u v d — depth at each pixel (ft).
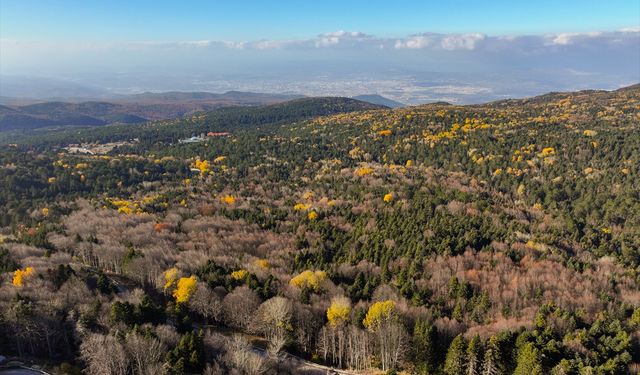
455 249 395.75
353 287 341.62
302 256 417.08
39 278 308.40
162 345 236.84
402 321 276.21
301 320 292.20
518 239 429.38
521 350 236.84
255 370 230.07
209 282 334.03
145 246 429.38
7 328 248.93
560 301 304.09
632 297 316.60
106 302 288.71
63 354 256.93
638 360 246.27
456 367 240.94
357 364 276.62
